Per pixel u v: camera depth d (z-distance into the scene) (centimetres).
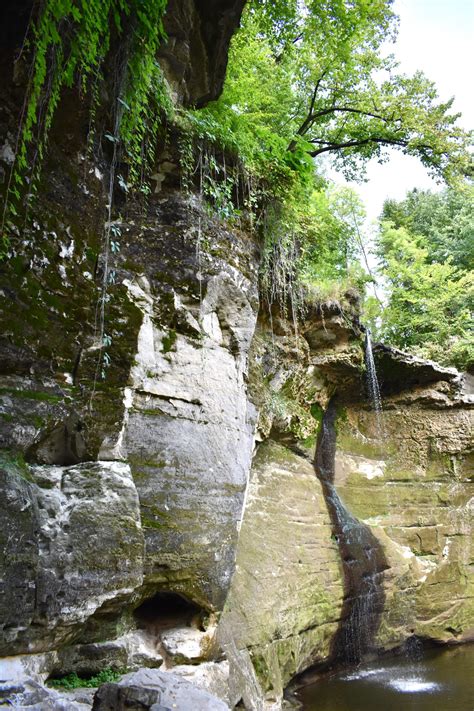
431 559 1351
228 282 668
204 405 619
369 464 1364
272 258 859
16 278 445
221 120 743
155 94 587
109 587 461
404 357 1364
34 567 411
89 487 470
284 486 1047
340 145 1427
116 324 531
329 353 1155
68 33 455
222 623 690
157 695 369
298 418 1116
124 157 564
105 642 490
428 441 1436
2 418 423
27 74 453
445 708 821
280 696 766
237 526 650
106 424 504
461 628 1325
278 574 891
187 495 575
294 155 787
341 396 1343
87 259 517
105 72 524
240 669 664
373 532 1242
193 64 718
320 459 1249
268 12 1070
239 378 690
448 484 1433
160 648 560
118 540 473
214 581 596
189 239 622
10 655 402
